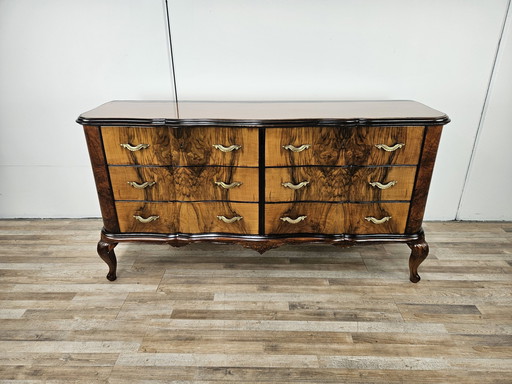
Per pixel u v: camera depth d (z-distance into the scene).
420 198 1.58
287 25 1.89
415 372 1.31
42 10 1.88
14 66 1.99
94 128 1.49
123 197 1.62
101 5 1.87
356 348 1.41
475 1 1.83
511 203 2.27
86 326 1.51
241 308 1.61
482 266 1.90
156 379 1.29
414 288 1.74
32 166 2.24
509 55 1.91
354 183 1.56
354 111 1.61
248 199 1.59
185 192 1.59
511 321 1.54
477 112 2.05
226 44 1.94
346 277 1.82
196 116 1.51
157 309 1.61
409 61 1.96
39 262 1.94
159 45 1.95
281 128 1.45
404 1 1.84
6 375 1.30
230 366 1.34
